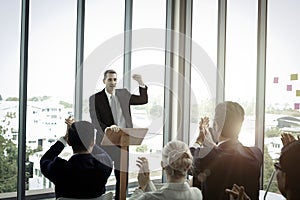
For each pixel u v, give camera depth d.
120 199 1.58
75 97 2.99
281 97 3.34
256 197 1.58
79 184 1.64
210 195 1.57
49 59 3.05
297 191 0.86
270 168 3.36
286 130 3.29
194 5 3.81
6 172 2.86
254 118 3.51
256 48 3.50
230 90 3.61
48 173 1.67
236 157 1.56
